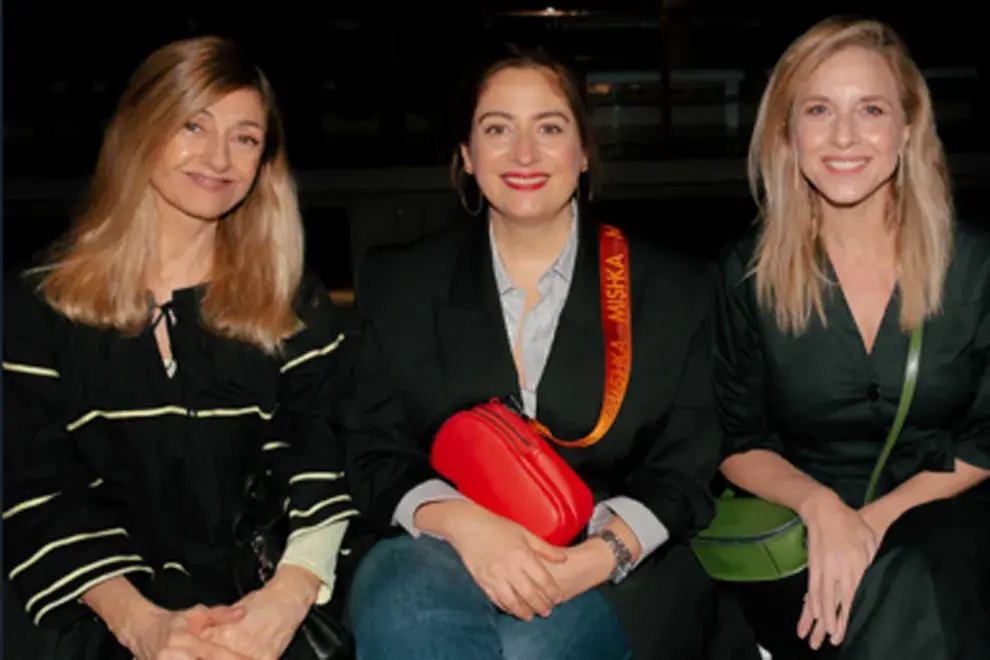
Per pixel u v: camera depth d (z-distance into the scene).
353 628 2.16
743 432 2.49
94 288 2.08
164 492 2.16
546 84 2.22
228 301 2.16
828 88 2.23
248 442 2.22
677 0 9.23
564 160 2.24
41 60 8.33
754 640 2.42
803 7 9.17
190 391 2.14
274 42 8.52
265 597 2.14
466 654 1.96
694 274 2.34
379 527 2.28
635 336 2.30
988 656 2.12
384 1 8.49
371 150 8.28
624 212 6.82
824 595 2.21
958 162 6.50
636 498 2.24
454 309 2.32
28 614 2.09
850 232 2.33
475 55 2.28
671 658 2.16
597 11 9.02
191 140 2.07
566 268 2.34
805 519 2.27
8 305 2.10
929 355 2.29
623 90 9.32
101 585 2.09
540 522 2.12
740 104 9.25
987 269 2.28
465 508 2.18
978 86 8.65
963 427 2.39
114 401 2.11
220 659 1.99
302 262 2.27
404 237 6.13
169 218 2.15
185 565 2.20
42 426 2.11
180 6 8.50
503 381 2.30
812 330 2.35
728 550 2.30
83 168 7.65
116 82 8.46
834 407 2.37
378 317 2.37
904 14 8.79
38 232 6.39
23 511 2.09
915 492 2.32
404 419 2.39
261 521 2.24
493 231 2.37
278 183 2.22
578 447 2.30
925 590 2.14
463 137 2.33
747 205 6.86
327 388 2.32
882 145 2.21
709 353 2.37
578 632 2.08
